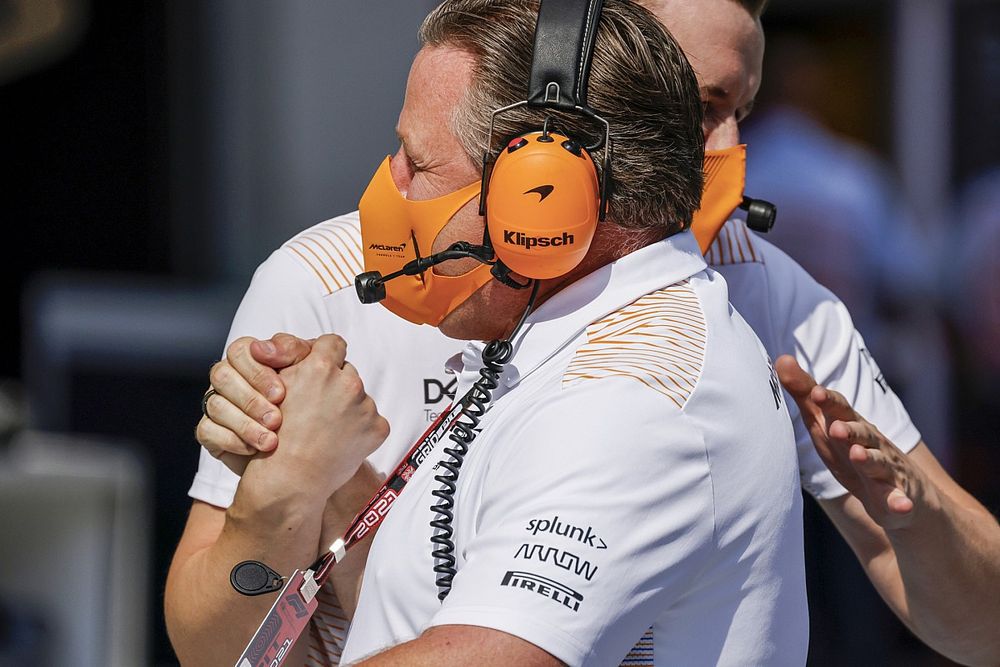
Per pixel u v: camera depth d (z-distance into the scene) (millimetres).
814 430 4836
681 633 4273
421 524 4543
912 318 15742
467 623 3871
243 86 17422
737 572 4305
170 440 13758
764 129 15320
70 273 19141
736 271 6035
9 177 19422
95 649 10352
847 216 14867
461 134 4543
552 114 4402
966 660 5953
